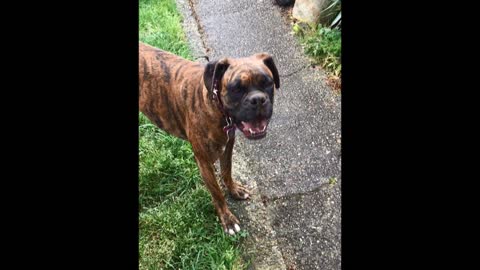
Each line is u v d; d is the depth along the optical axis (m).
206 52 1.96
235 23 2.10
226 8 2.21
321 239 1.22
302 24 2.01
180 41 1.95
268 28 2.04
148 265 1.17
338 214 1.28
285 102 1.66
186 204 1.31
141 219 1.26
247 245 1.22
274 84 1.08
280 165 1.44
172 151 1.47
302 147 1.49
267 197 1.35
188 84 1.15
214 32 2.06
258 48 1.94
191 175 1.38
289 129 1.55
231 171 1.31
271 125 1.58
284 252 1.20
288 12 2.11
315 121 1.57
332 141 1.49
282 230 1.25
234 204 1.33
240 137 1.54
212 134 1.12
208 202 1.31
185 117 1.18
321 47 1.82
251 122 0.99
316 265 1.16
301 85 1.72
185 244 1.21
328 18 1.95
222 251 1.19
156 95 1.24
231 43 1.99
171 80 1.20
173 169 1.41
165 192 1.36
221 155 1.19
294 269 1.16
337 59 1.77
